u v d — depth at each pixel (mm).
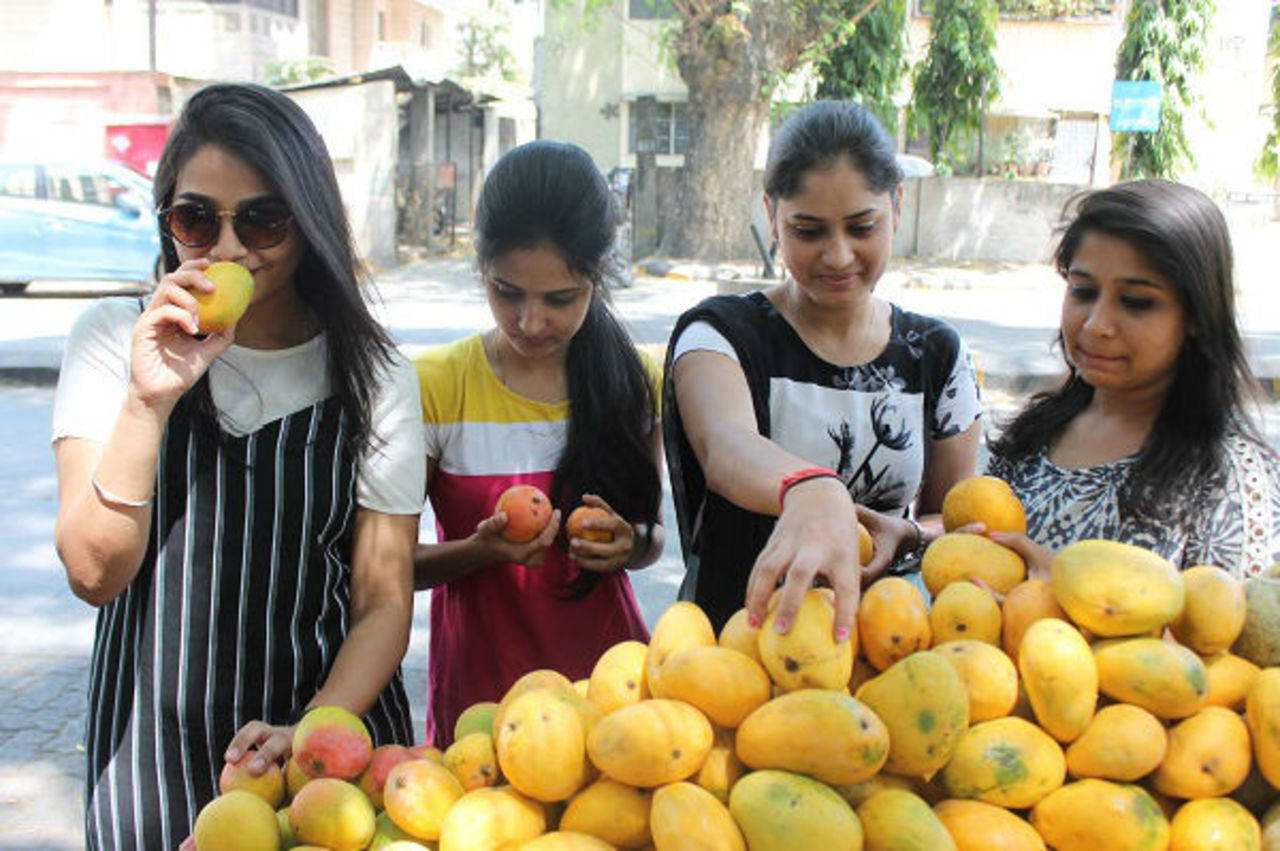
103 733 1878
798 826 1309
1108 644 1520
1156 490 2021
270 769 1629
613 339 2447
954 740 1412
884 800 1385
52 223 13094
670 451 2283
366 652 1923
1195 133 18125
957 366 2414
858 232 2154
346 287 1872
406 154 20031
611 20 19312
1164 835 1415
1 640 4625
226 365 1884
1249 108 20406
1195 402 2035
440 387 2432
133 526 1661
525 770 1451
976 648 1523
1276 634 1579
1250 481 2008
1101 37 19875
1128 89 14297
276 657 1862
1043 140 19766
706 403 2109
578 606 2459
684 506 2289
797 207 2154
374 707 1993
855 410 2281
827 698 1370
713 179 15562
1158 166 17844
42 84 19656
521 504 2236
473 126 23516
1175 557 2018
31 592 5133
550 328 2242
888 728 1413
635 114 19688
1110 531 2090
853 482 2316
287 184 1772
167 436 1835
